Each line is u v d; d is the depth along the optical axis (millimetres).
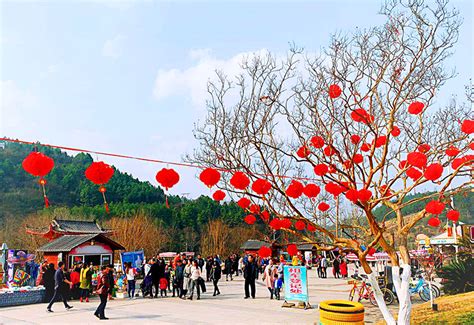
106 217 48750
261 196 6707
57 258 21297
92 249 21984
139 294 19281
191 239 52438
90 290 17766
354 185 6918
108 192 67000
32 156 5852
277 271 16969
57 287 14406
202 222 55344
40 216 43125
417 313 11336
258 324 11648
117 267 23172
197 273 17375
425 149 7539
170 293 19453
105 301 12695
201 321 12148
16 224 47688
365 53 7391
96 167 6098
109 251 22875
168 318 12680
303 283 14367
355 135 7137
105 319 12617
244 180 6223
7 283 21547
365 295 15406
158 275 18078
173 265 20922
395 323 7086
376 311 13289
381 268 17234
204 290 18312
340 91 6969
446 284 14859
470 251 16078
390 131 6762
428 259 19594
